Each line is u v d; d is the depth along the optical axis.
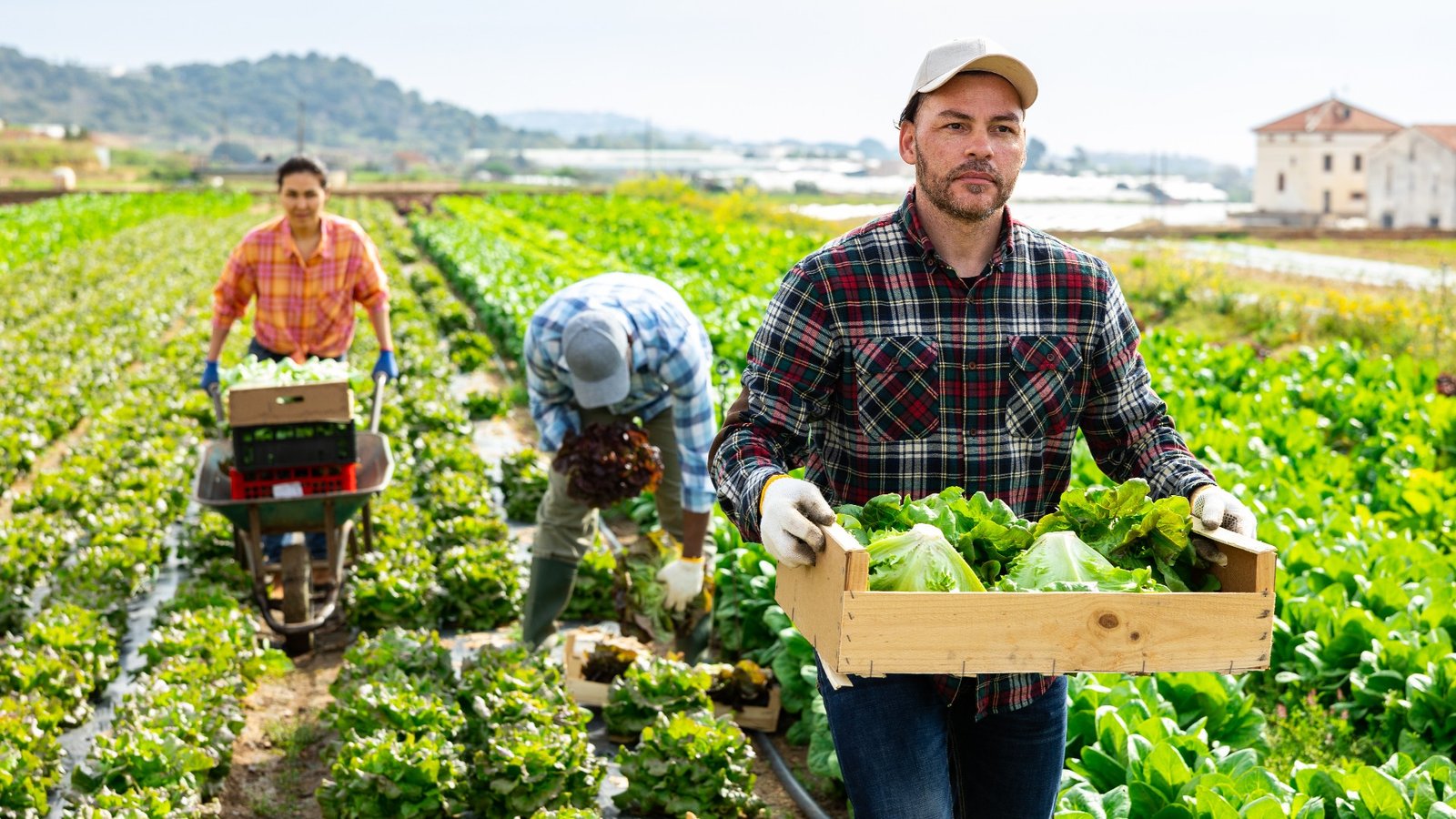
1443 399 12.69
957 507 3.14
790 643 6.74
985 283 3.38
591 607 8.55
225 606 7.84
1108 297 3.49
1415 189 74.81
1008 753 3.50
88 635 7.50
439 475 11.27
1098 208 48.94
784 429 3.39
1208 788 4.61
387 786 5.63
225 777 6.23
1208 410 12.88
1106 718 5.28
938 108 3.23
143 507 10.10
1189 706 6.00
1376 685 6.58
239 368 7.77
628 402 6.65
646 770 5.95
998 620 2.82
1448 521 9.05
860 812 3.40
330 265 8.57
